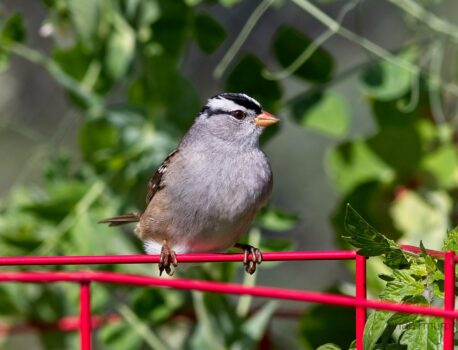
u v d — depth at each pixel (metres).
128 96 10.98
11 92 17.61
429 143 10.96
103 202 10.88
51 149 11.58
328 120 10.56
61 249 10.73
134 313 10.77
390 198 10.82
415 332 6.68
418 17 10.27
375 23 14.74
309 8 10.20
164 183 8.57
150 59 10.87
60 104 17.38
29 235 10.69
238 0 10.93
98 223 10.43
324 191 16.16
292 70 10.41
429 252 6.82
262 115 8.87
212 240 8.62
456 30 10.25
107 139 11.11
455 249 6.78
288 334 13.66
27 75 17.94
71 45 11.07
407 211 10.69
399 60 10.34
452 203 10.90
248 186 8.57
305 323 10.40
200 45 11.12
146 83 10.92
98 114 11.10
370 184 10.84
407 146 10.86
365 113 15.31
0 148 16.09
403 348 6.79
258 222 10.48
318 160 16.20
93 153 11.16
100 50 11.09
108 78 11.16
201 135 8.70
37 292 11.11
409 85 10.49
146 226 8.80
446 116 11.12
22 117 17.33
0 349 12.23
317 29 15.88
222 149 8.63
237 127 8.76
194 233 8.55
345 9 10.16
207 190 8.45
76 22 10.59
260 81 10.67
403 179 10.87
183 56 11.09
